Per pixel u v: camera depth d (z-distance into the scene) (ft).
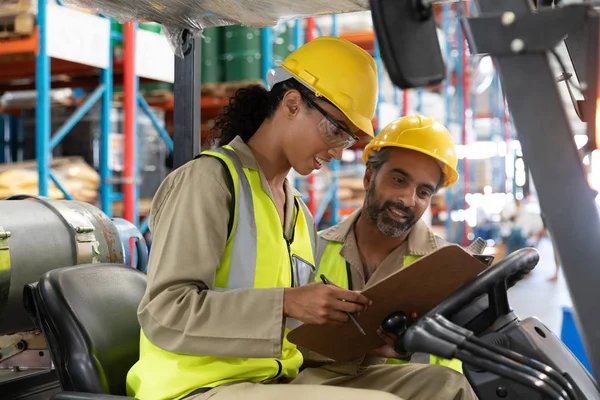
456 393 5.94
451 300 4.63
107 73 13.85
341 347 5.86
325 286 5.12
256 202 5.59
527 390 4.31
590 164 3.89
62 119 15.94
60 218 7.66
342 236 7.75
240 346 4.99
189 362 5.30
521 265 4.92
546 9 3.61
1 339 7.79
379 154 7.43
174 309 5.03
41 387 7.59
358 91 5.74
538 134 3.65
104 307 5.99
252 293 5.10
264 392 5.07
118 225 8.96
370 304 5.23
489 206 39.22
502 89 3.81
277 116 5.87
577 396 4.40
